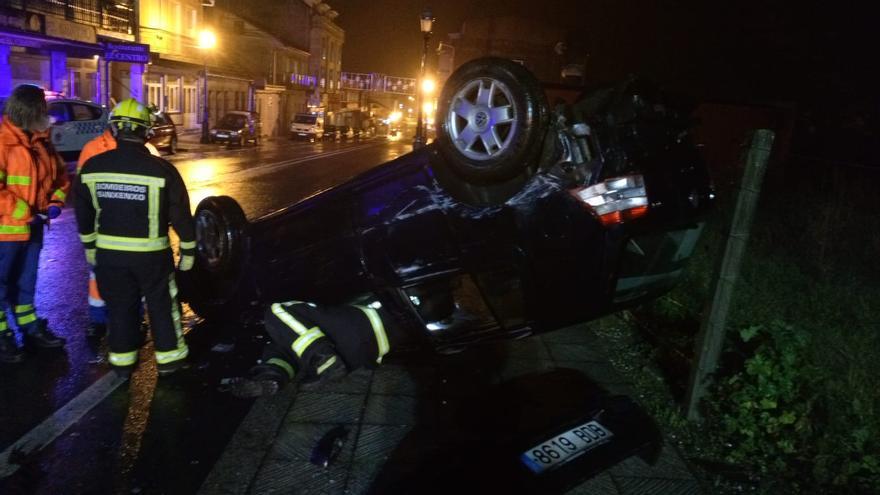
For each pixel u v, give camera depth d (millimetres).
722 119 12008
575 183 3346
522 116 3242
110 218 3922
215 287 4988
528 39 25891
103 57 21562
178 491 3131
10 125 4238
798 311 5629
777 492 3275
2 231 4152
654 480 3334
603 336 5312
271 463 3342
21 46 18922
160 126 21734
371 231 4016
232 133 28734
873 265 7316
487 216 3582
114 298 4023
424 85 18500
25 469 3229
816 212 8977
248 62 44531
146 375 4355
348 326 3795
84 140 15812
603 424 2799
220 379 4359
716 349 3789
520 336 3814
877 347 4949
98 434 3594
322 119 40625
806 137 14516
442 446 3535
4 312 4328
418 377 4395
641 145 3480
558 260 3453
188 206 4164
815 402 3568
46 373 4285
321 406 3951
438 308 4188
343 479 3227
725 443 3691
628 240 3416
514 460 2664
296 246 4438
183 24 31906
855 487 3264
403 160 3953
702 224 3998
